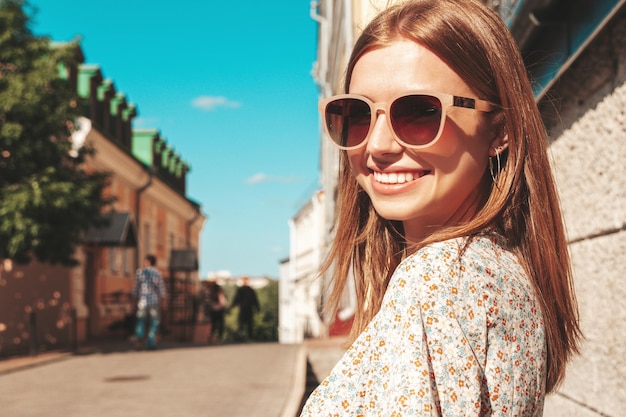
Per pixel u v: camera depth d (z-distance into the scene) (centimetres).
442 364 93
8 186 1417
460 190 115
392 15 115
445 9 114
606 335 315
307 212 4219
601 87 317
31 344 1462
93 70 2617
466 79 112
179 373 1095
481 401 97
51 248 1474
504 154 122
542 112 411
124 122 3170
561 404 381
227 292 7438
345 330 1570
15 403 816
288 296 5731
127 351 1633
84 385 980
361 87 116
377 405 96
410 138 111
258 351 1469
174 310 3428
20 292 1792
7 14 1426
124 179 2886
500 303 99
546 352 109
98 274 2509
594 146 329
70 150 1541
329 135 122
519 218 120
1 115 1442
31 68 1459
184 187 4622
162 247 3641
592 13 327
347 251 151
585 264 345
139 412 736
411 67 112
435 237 108
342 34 1405
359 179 123
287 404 744
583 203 346
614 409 304
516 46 119
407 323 95
